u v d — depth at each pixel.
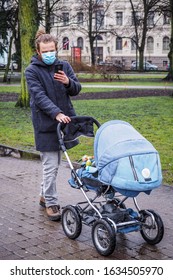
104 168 4.87
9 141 12.05
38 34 5.95
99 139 5.13
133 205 6.82
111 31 68.81
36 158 10.39
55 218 6.13
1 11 38.81
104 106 20.16
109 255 5.00
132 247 5.25
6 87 32.50
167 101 22.48
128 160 4.76
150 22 80.56
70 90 5.86
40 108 5.76
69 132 5.71
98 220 4.98
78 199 7.16
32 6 18.58
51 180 6.08
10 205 6.91
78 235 5.42
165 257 5.00
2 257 4.99
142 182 4.70
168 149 10.68
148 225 5.18
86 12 68.81
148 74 55.66
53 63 5.89
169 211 6.59
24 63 19.42
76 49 58.41
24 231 5.79
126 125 5.27
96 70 43.25
